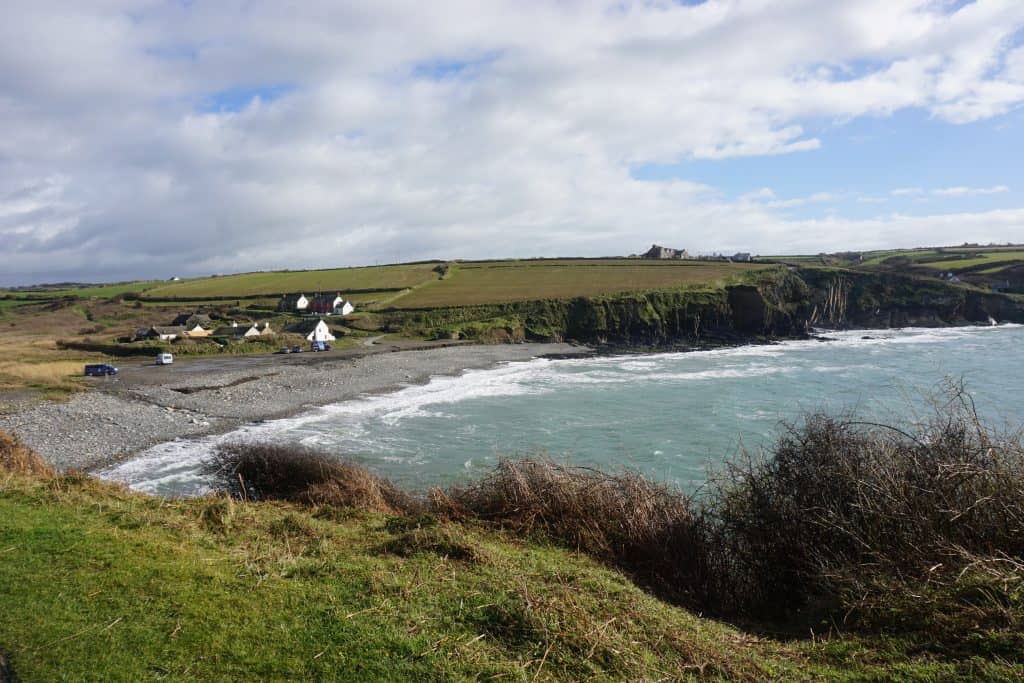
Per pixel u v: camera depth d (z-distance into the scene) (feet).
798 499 26.02
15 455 41.93
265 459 42.68
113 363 186.80
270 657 15.99
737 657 17.06
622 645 16.99
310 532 26.96
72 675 14.92
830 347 215.92
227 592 19.76
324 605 19.01
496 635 17.47
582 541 26.76
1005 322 282.36
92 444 79.15
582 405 111.65
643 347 233.35
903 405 88.79
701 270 359.46
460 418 101.19
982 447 23.93
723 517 28.22
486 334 253.44
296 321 285.64
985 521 21.83
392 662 15.90
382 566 22.40
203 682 14.87
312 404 113.80
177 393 119.85
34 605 18.15
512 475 31.48
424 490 56.08
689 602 23.65
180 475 67.21
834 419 34.63
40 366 157.89
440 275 417.28
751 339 248.11
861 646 17.49
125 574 20.56
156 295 385.70
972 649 15.89
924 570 20.10
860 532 23.53
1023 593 17.46
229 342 232.12
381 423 97.45
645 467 65.92
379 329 275.80
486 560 23.03
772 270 330.34
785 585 25.23
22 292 481.05
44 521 25.70
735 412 98.68
